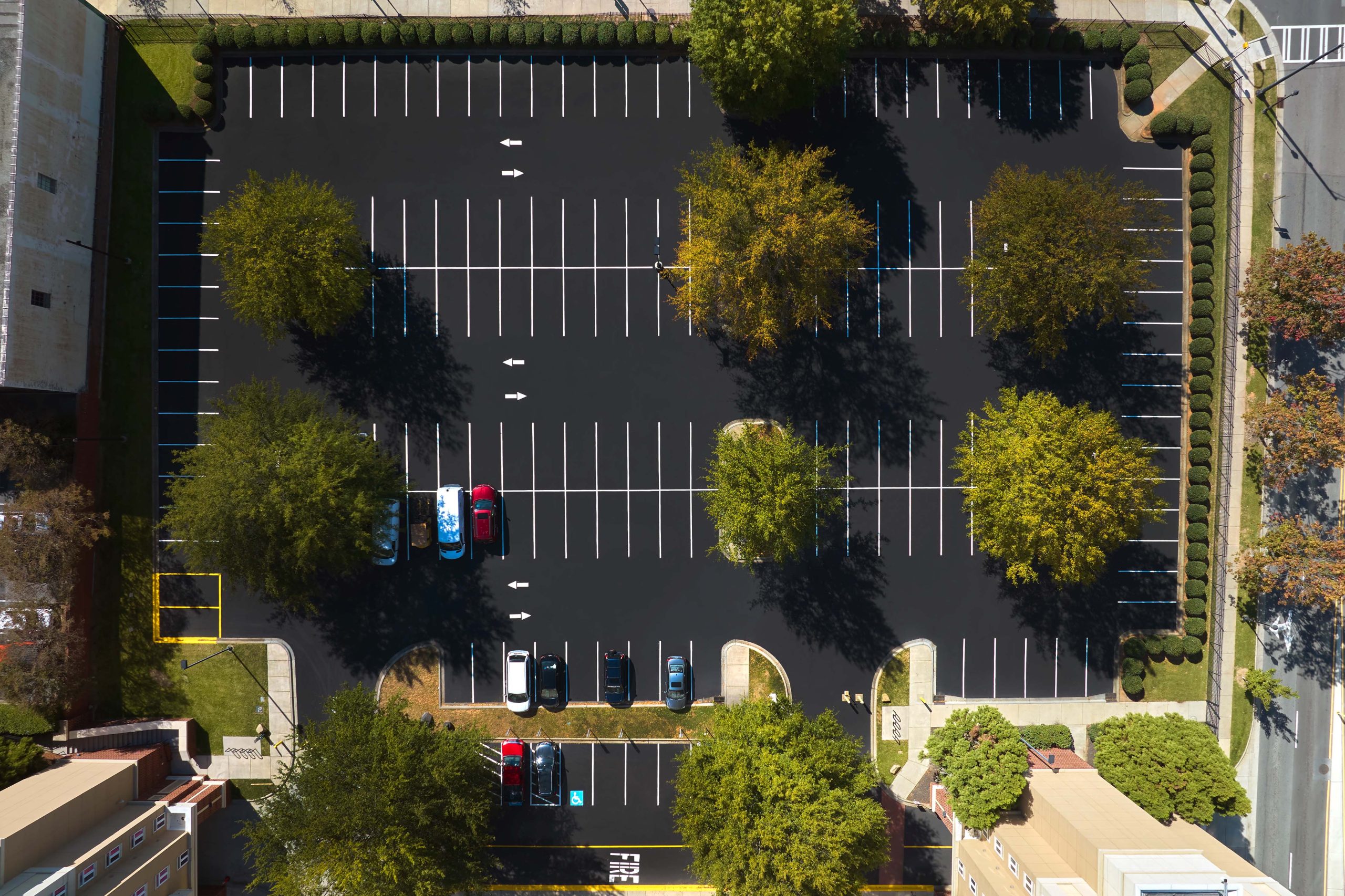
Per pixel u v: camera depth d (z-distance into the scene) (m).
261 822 34.00
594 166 37.12
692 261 32.19
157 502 36.72
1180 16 37.16
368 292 37.06
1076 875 29.95
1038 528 31.03
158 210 36.62
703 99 37.09
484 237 37.09
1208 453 36.88
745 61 31.81
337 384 37.06
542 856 37.28
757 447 32.88
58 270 34.09
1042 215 31.78
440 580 37.25
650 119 37.12
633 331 37.28
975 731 34.09
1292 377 37.03
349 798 30.17
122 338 36.56
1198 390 36.88
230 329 36.88
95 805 31.69
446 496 36.44
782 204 30.39
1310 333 34.81
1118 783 33.72
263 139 36.75
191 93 36.53
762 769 30.52
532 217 37.09
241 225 31.95
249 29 36.03
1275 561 35.00
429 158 36.94
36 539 33.28
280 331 36.09
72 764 34.06
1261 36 37.06
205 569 36.44
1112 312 35.31
